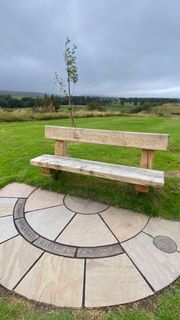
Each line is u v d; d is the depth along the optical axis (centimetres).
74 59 591
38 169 394
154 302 170
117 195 312
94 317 158
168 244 231
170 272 198
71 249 221
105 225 259
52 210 288
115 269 199
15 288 181
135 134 311
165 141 298
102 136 329
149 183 266
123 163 450
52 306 167
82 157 479
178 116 2125
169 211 288
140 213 283
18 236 240
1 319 155
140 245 229
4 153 516
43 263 205
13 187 350
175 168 436
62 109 1872
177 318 156
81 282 186
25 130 877
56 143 363
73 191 329
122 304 169
